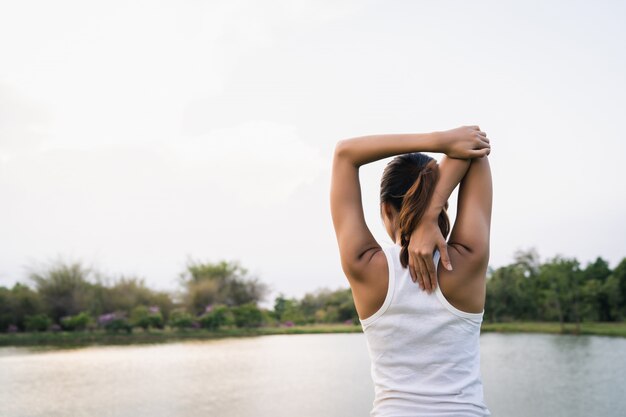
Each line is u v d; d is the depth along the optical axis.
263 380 9.44
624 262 25.20
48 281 22.61
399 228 1.01
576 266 23.20
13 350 15.21
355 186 1.03
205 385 8.97
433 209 0.95
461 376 0.96
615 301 24.56
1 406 7.27
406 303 0.96
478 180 1.00
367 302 0.99
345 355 13.59
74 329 21.67
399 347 0.97
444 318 0.95
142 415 6.75
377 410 0.99
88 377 9.86
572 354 13.09
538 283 26.14
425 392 0.95
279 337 20.69
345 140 1.03
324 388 8.65
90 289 23.34
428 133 0.98
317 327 25.97
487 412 0.99
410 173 1.04
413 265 0.96
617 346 15.06
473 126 0.99
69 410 7.05
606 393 8.04
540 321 26.44
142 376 9.88
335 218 1.03
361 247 1.00
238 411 7.00
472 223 0.98
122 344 17.50
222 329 23.69
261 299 28.34
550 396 7.87
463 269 0.96
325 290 32.41
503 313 26.77
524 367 10.87
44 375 10.05
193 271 27.91
